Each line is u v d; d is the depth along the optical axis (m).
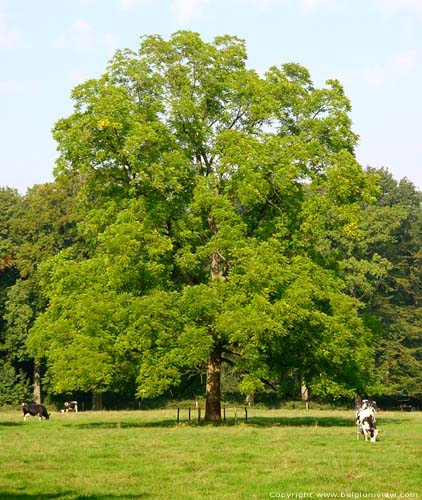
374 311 82.88
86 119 38.59
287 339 38.66
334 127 42.25
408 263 92.25
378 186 41.25
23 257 71.50
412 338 82.38
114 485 20.55
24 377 74.31
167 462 24.55
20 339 69.81
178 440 30.95
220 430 36.00
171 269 38.59
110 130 38.53
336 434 33.81
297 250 40.34
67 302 38.94
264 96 41.12
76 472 22.67
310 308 37.84
